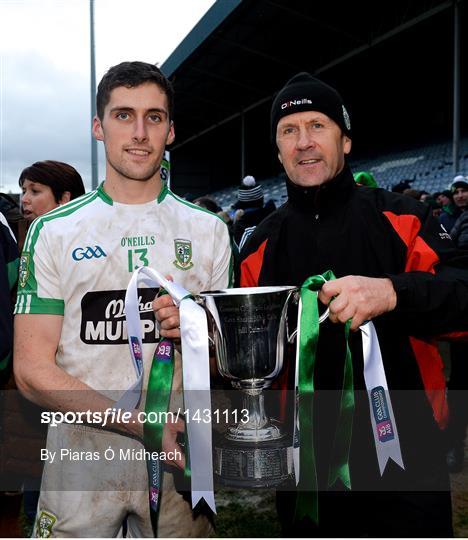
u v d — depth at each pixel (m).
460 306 1.30
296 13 14.55
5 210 2.44
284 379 1.57
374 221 1.49
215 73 19.23
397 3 14.04
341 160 1.53
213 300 1.26
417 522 1.37
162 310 1.31
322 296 1.24
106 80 1.43
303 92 1.48
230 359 1.27
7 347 1.45
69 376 1.39
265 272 1.56
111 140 1.42
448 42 15.89
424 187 16.92
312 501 1.22
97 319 1.44
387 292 1.24
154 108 1.41
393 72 18.41
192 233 1.53
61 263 1.42
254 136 25.95
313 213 1.54
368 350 1.29
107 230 1.46
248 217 4.34
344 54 16.83
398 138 22.17
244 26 15.58
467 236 3.82
